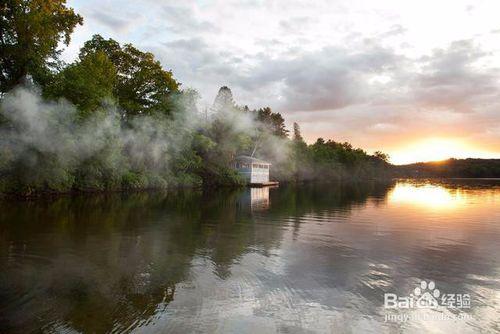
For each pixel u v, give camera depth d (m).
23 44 32.53
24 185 31.66
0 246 14.32
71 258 12.84
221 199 38.62
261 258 13.12
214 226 19.95
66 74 35.25
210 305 8.77
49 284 10.10
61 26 35.38
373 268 11.97
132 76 56.00
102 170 40.06
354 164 159.25
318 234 17.78
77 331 7.36
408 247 15.02
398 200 39.91
